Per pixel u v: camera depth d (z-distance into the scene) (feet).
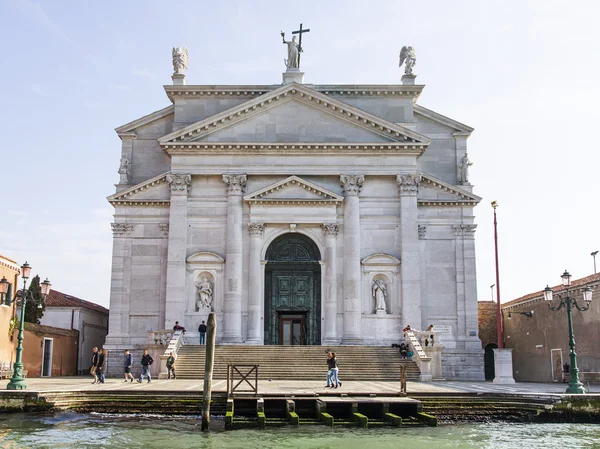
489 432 90.33
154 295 171.42
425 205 175.83
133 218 174.40
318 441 81.71
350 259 169.37
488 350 216.13
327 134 174.40
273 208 172.14
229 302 166.81
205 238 171.32
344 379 143.02
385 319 168.66
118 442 80.74
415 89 182.70
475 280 173.37
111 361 167.63
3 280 119.34
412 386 125.08
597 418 101.40
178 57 185.88
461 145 184.75
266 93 173.88
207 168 172.24
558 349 169.58
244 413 101.45
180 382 131.64
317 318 172.55
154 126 185.68
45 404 102.42
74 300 219.41
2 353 156.46
